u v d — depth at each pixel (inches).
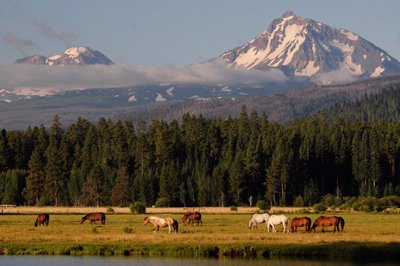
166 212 6176.2
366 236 3435.0
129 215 5605.3
